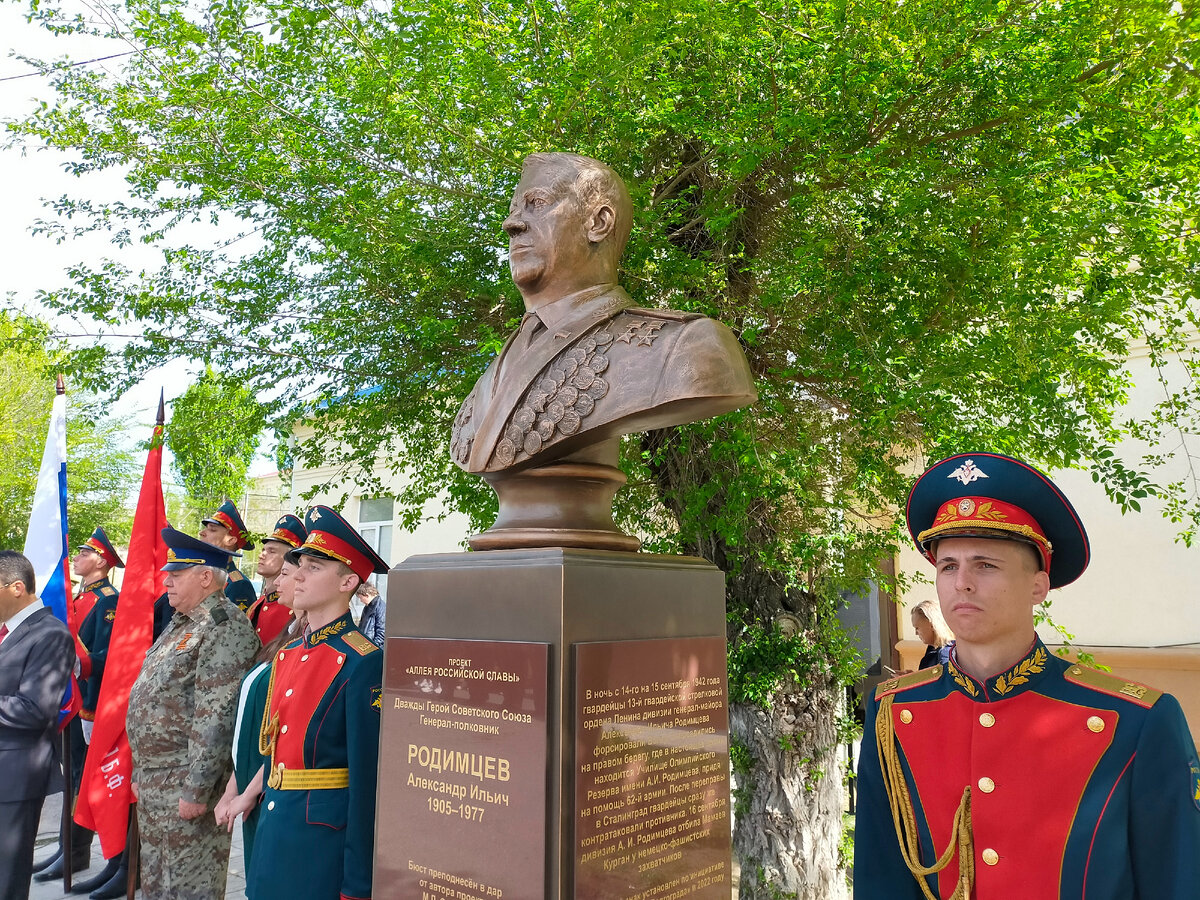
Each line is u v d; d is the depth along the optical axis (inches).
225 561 146.8
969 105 127.9
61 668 152.0
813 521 146.6
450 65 133.6
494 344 123.4
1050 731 57.6
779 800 153.4
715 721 87.6
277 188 152.2
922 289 132.2
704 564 91.0
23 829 146.3
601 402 82.2
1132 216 109.1
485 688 76.9
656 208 143.9
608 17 120.6
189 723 136.9
